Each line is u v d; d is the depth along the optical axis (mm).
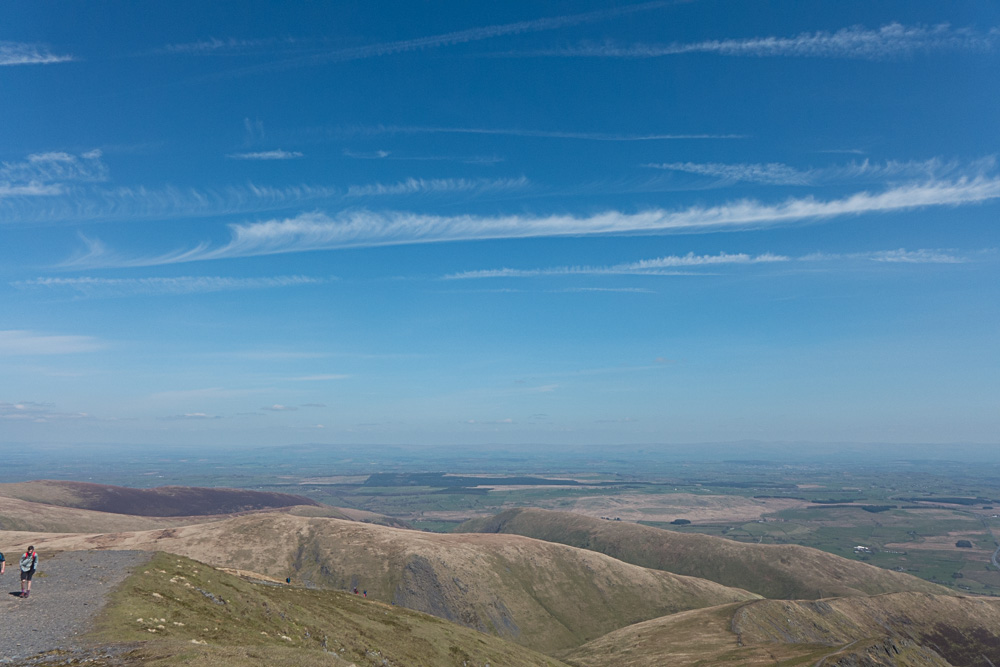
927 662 103438
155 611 37781
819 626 154625
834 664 86625
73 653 28469
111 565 46531
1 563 37875
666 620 161250
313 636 50625
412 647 63625
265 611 50312
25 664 26547
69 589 39219
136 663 27609
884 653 95688
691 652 121875
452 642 73375
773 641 131625
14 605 34906
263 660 33094
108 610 35344
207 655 30469
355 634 57719
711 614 154500
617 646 144875
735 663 102812
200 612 41969
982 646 172750
